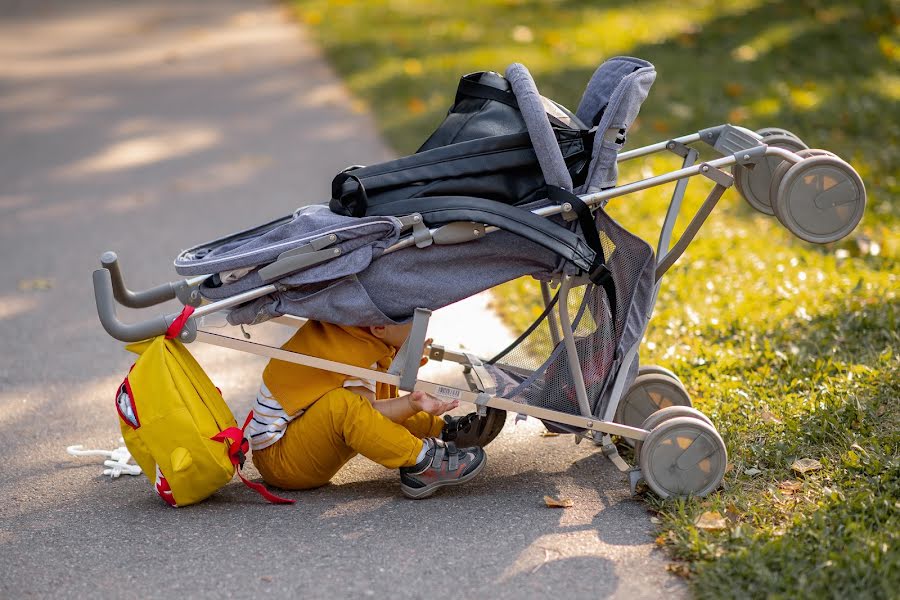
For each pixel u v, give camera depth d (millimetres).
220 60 11766
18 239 6578
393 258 3105
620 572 2869
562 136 3221
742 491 3252
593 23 11992
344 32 12508
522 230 3033
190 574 2930
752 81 8977
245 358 4750
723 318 4637
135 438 3223
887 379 3867
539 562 2938
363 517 3258
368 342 3305
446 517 3242
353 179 3127
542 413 3285
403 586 2836
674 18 11953
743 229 5820
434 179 3172
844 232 3219
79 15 15422
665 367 4207
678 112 8102
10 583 2914
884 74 9023
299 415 3316
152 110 9828
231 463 3234
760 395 3914
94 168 8125
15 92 10703
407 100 9250
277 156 8180
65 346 4934
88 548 3098
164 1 16453
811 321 4559
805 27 10711
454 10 13594
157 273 5863
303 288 3133
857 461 3299
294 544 3084
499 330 4898
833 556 2738
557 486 3451
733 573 2764
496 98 3354
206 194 7355
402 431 3289
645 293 3312
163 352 3148
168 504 3373
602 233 3264
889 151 6961
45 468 3699
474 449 3412
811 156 3275
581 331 3336
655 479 3238
